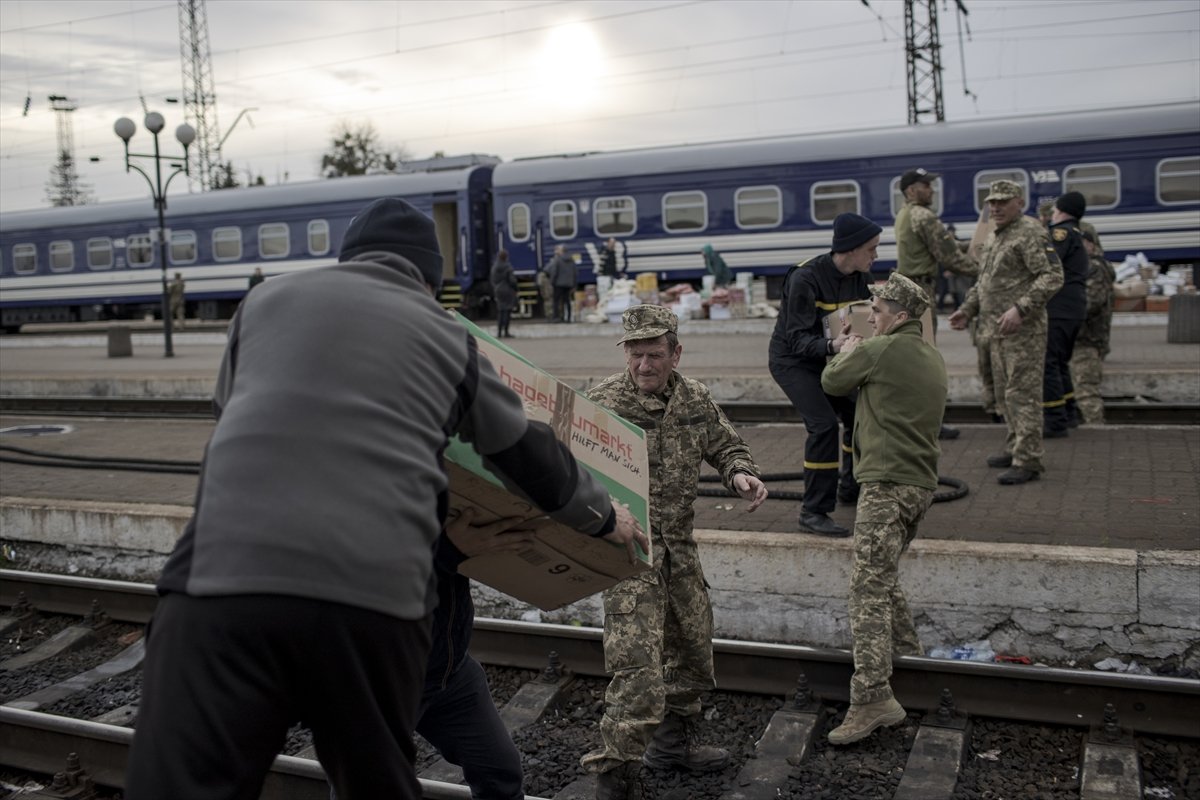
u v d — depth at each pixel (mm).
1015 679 4961
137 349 24312
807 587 5988
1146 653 5367
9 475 9602
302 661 2146
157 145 21391
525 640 5891
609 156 26172
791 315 6219
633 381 4270
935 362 4758
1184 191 22047
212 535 2150
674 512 4262
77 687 5867
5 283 34438
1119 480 7543
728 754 4660
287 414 2203
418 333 2371
